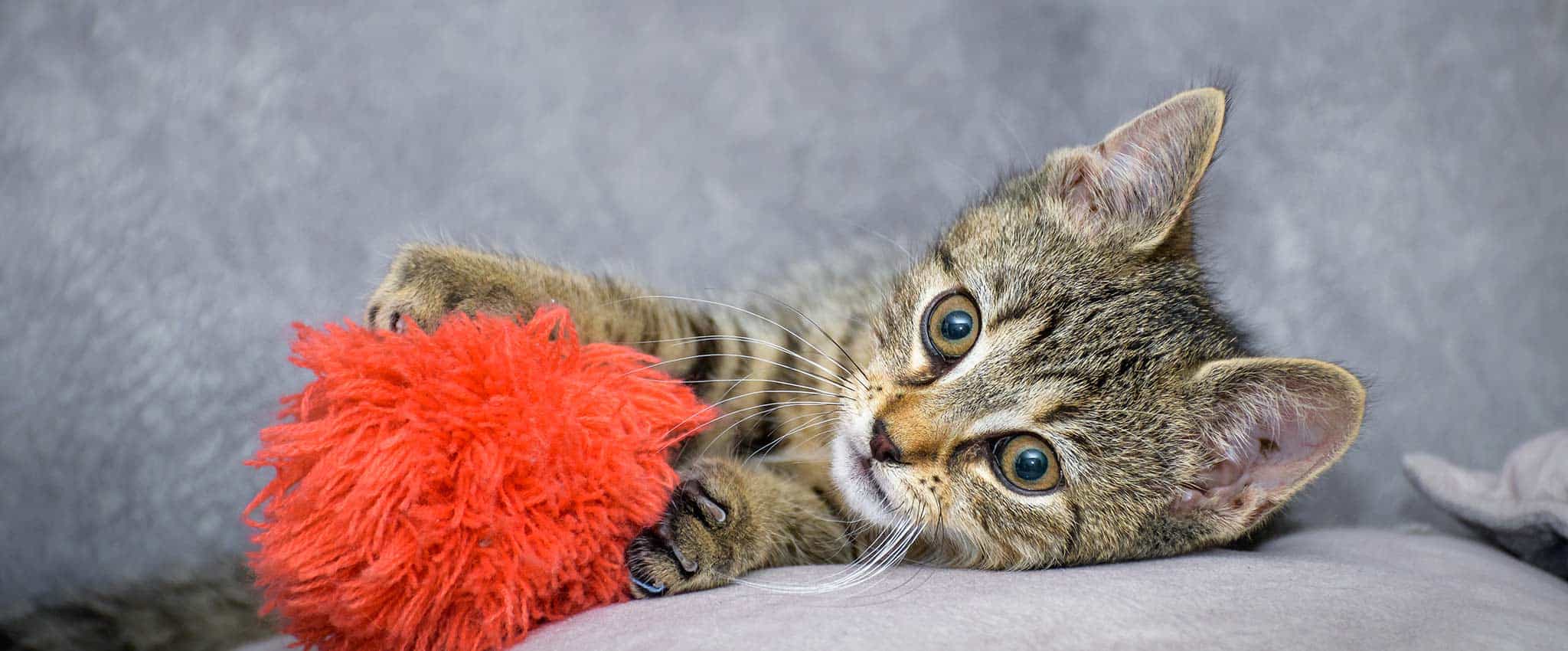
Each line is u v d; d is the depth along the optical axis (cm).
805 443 39
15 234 50
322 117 55
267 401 50
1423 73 58
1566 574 37
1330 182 59
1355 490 51
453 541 27
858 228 59
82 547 49
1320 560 32
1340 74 59
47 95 51
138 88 52
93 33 51
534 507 28
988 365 36
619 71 60
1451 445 55
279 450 27
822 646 25
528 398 28
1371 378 46
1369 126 58
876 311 41
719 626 27
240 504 50
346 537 27
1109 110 61
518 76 58
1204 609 27
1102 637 25
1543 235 56
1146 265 38
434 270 36
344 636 28
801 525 36
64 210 50
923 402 36
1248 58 60
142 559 49
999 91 63
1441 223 57
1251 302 57
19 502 48
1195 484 36
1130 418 35
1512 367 55
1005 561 35
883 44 63
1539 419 54
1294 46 60
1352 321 57
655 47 60
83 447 49
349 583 27
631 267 50
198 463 50
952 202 58
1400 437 55
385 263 40
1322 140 59
